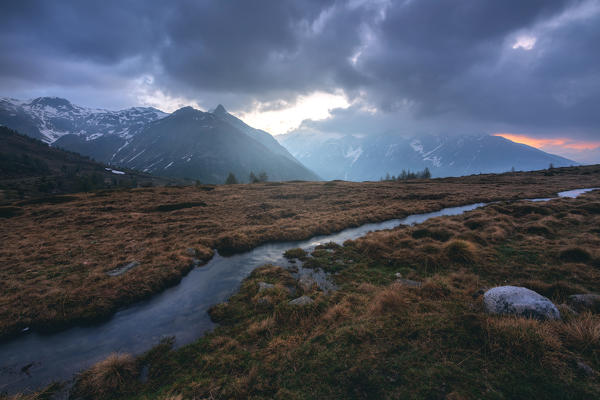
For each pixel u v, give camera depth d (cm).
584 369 424
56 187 13462
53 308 962
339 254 1516
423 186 6206
